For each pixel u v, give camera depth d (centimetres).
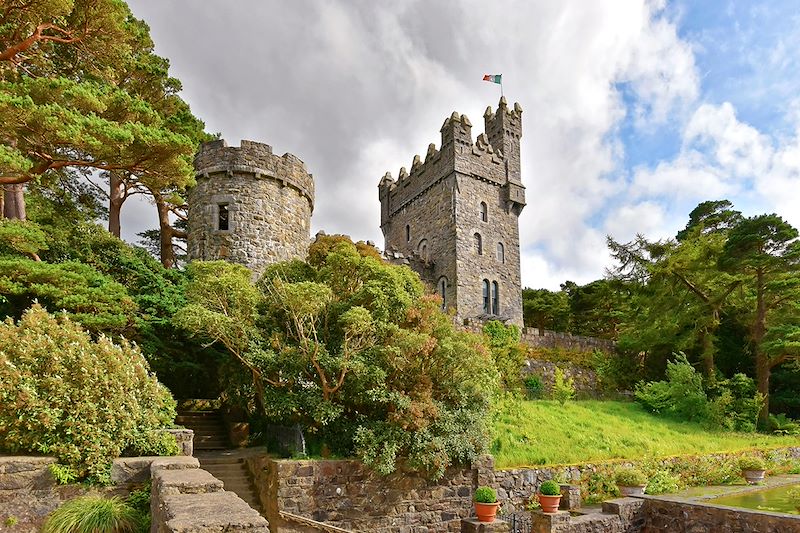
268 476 1111
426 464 1177
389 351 1165
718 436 2147
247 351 1240
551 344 2841
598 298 3959
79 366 745
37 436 695
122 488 708
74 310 1248
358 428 1160
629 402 2544
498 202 3419
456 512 1263
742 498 1463
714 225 3600
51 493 676
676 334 2802
